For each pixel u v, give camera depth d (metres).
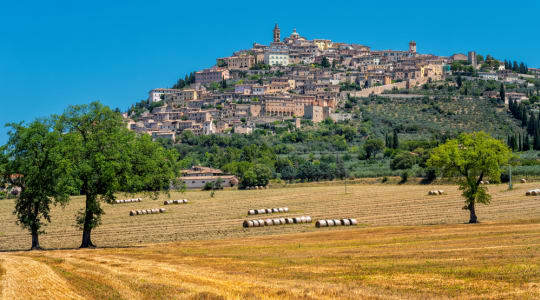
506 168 183.75
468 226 84.94
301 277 46.75
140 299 39.84
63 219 129.38
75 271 51.56
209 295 40.03
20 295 41.25
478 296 38.53
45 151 81.44
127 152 82.00
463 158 98.44
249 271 50.16
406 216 111.25
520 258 50.69
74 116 84.56
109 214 142.00
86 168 77.69
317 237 80.62
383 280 44.25
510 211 109.06
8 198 194.75
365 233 82.44
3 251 80.75
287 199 170.62
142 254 65.19
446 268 47.75
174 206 161.00
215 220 121.06
